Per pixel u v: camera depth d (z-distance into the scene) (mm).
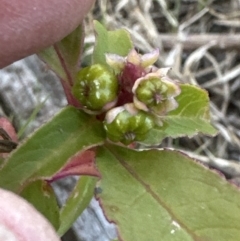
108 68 67
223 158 154
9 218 55
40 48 72
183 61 170
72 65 73
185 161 67
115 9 172
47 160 63
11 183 61
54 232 57
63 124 64
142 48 164
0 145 78
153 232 63
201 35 166
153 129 73
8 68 135
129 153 68
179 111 75
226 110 162
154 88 62
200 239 63
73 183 122
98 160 68
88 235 118
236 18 173
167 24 176
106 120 63
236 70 161
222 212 65
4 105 133
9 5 68
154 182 67
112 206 65
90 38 152
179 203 65
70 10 70
